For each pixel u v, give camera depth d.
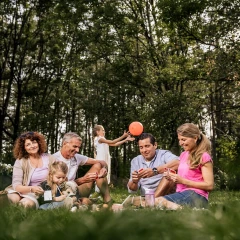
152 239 0.73
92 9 24.44
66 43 28.28
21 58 28.36
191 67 22.47
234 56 20.62
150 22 26.05
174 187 5.79
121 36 25.17
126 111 25.97
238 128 25.19
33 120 28.91
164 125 21.56
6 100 27.98
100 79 25.28
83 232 0.75
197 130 5.43
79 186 5.94
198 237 0.76
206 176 5.18
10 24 27.34
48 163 5.86
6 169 8.73
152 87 24.84
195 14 21.19
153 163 6.12
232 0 20.22
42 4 26.59
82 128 36.19
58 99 30.55
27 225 0.94
